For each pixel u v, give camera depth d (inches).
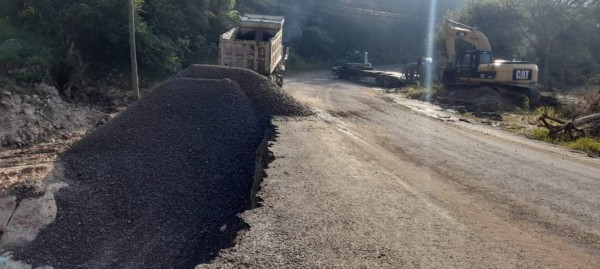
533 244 224.7
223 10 1245.7
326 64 2073.1
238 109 487.8
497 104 834.8
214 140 429.7
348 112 681.0
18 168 402.0
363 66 1432.1
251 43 693.3
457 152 436.5
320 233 222.7
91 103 717.3
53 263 294.0
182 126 444.1
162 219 326.3
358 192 289.1
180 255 284.0
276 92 561.6
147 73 903.7
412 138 498.9
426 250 209.6
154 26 978.7
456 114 748.6
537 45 1562.5
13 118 557.3
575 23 1512.1
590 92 846.5
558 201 294.8
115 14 847.7
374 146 441.1
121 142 418.3
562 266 201.6
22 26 816.3
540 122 682.2
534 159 422.6
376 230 229.8
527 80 911.0
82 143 422.9
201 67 565.3
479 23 1569.9
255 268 187.8
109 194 351.9
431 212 262.1
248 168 385.4
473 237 228.7
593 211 277.6
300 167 335.3
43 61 688.4
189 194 352.5
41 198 339.9
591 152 500.4
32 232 322.7
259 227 227.1
